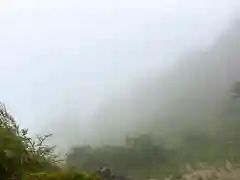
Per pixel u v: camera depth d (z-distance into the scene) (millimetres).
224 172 76250
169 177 74688
